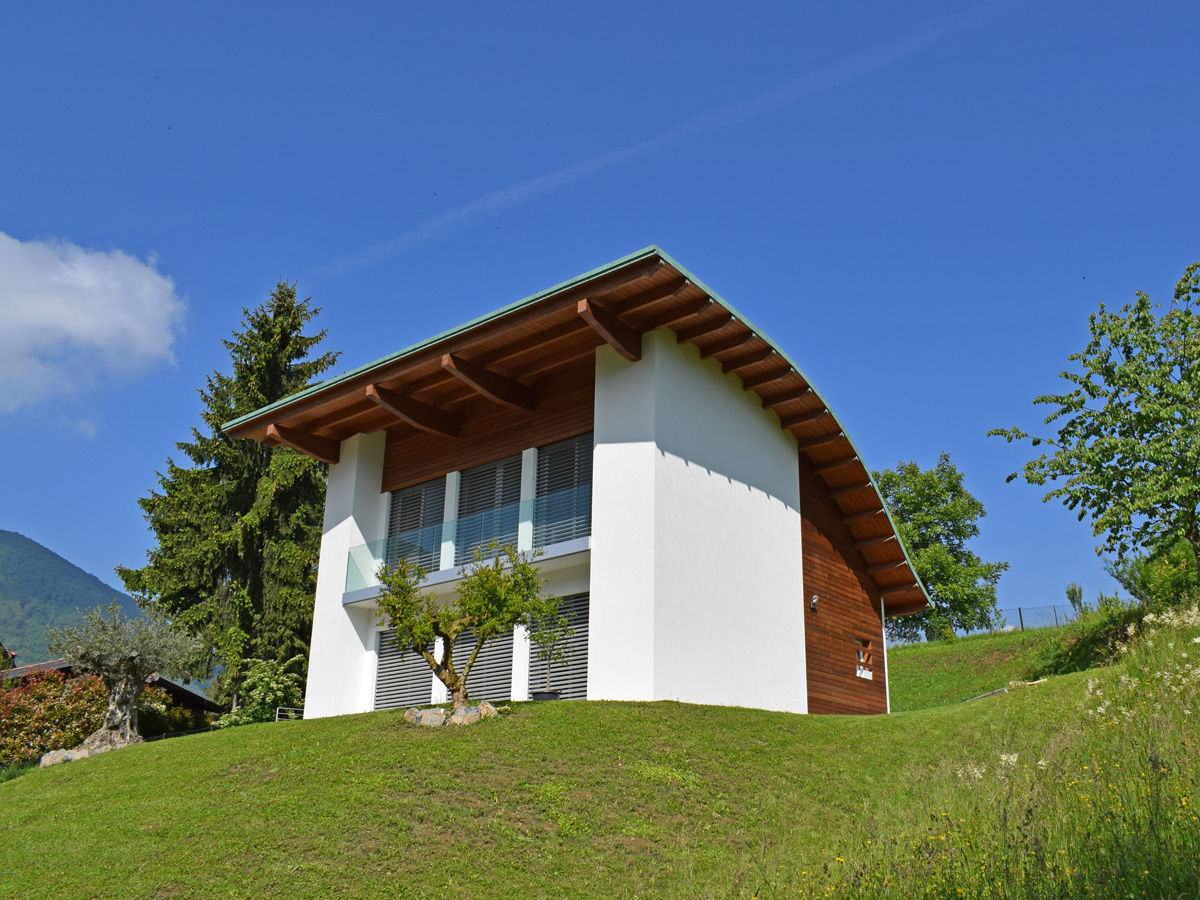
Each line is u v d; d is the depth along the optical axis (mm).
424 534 22516
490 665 20609
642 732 14992
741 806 12812
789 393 21625
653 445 18594
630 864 11039
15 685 25484
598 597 18484
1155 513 20672
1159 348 21594
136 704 20359
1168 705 12273
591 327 18609
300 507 36062
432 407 22750
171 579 35094
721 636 19234
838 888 8461
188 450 37188
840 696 22438
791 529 22188
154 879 10484
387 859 10867
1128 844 7578
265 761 14172
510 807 12227
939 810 10617
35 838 12008
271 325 38781
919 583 25031
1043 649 27594
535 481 21016
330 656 23016
